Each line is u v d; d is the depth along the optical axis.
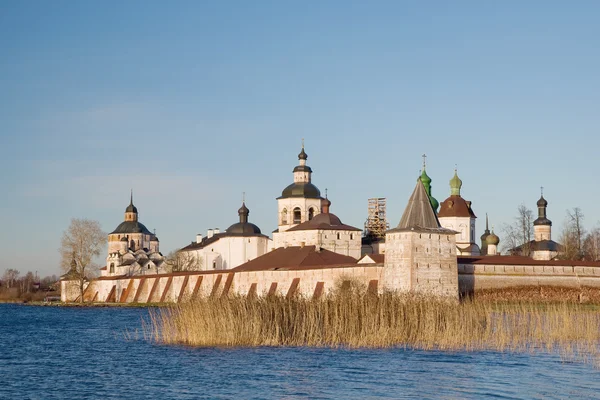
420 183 124.88
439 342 84.62
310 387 64.38
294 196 190.62
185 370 72.12
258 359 76.75
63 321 133.12
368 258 145.25
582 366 71.62
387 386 64.31
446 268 122.06
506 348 81.94
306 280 144.62
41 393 63.84
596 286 141.00
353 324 87.56
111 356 82.38
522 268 137.25
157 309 164.62
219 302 91.62
